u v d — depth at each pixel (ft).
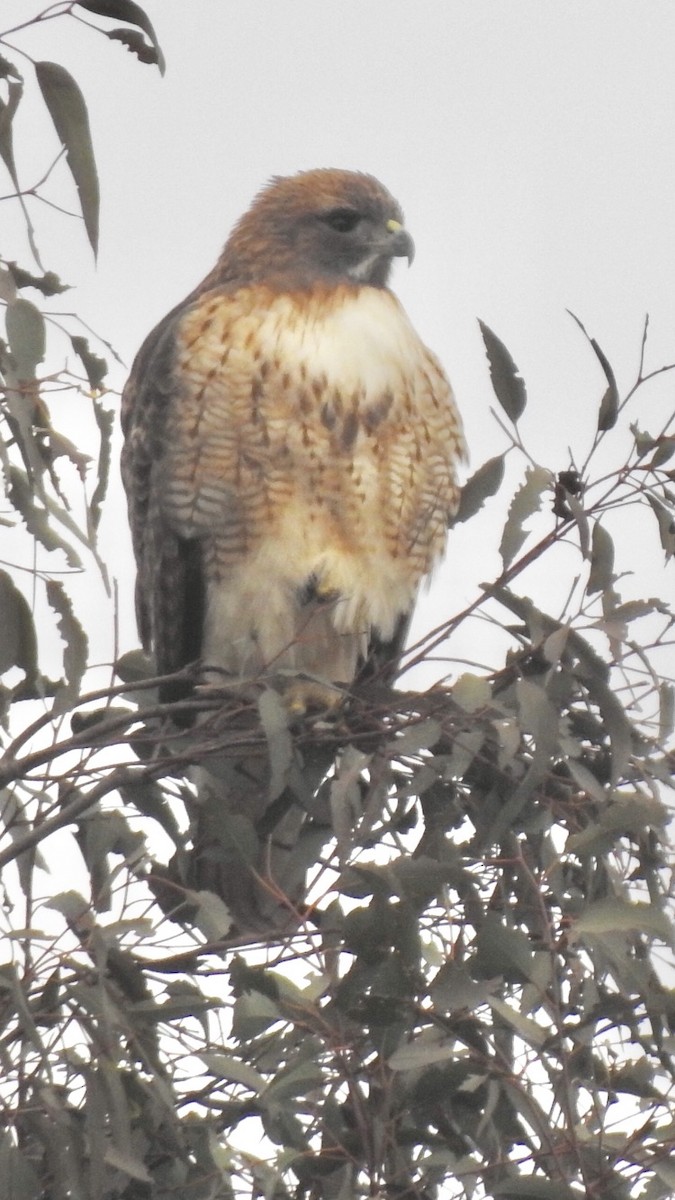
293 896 27.22
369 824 25.09
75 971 22.43
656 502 25.21
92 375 23.63
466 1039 23.07
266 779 28.89
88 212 24.11
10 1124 21.48
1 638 24.54
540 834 25.76
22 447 23.29
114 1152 21.54
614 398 24.84
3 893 24.21
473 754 24.98
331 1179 22.54
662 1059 22.97
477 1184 23.15
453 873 23.08
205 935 24.21
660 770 25.00
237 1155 22.09
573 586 25.13
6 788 26.50
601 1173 22.17
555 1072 22.68
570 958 24.04
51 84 23.88
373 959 22.65
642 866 25.08
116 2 23.36
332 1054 22.57
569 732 25.63
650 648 25.09
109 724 26.45
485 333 25.62
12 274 23.81
